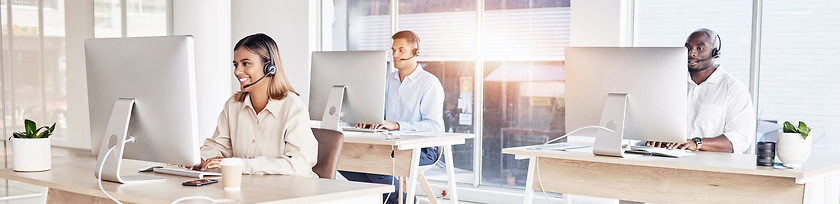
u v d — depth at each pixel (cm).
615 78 331
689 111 398
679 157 330
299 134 272
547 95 557
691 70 396
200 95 653
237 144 288
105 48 254
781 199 296
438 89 494
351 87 440
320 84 454
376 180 457
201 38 652
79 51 608
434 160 468
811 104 474
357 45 641
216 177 255
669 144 357
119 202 214
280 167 263
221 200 208
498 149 583
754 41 484
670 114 321
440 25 602
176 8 658
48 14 591
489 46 582
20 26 576
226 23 668
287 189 229
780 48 480
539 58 560
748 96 385
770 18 482
